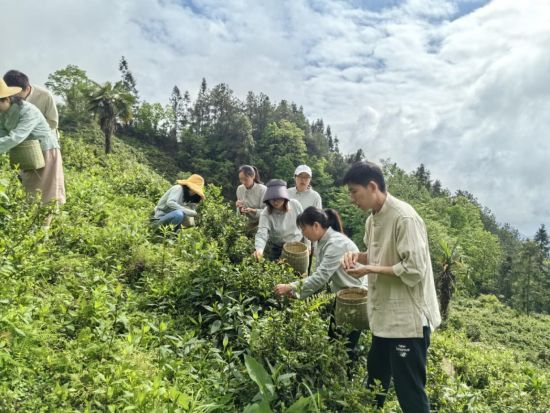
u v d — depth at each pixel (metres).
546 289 59.88
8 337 2.85
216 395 3.14
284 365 3.29
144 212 7.15
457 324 30.70
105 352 3.13
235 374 3.26
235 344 3.97
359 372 4.13
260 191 7.26
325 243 4.30
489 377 6.92
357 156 91.12
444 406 4.36
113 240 5.23
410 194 69.19
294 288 4.21
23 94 4.89
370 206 3.19
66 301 3.62
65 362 2.89
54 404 2.50
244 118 84.38
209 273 4.61
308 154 92.19
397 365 3.12
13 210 4.20
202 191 6.92
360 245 59.78
